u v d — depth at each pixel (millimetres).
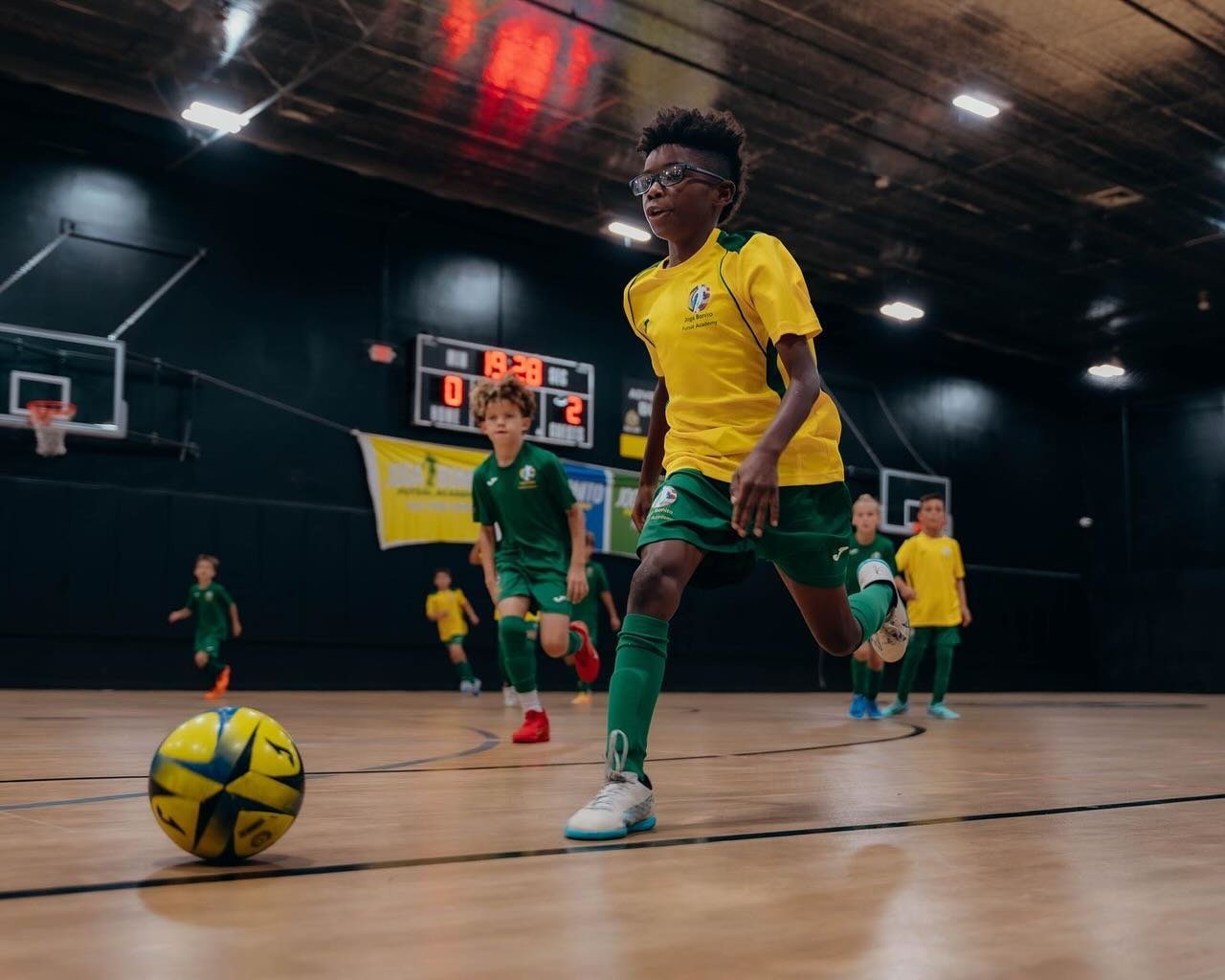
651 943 1270
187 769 1713
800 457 2514
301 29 11328
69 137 12750
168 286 13250
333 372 14273
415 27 11250
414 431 14789
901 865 1783
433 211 15109
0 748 4270
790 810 2518
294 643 13625
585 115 13047
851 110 12883
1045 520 21453
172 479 13047
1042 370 21891
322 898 1512
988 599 20234
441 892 1553
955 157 14008
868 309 19172
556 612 5086
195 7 10961
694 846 1975
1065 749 4766
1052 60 11773
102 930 1319
